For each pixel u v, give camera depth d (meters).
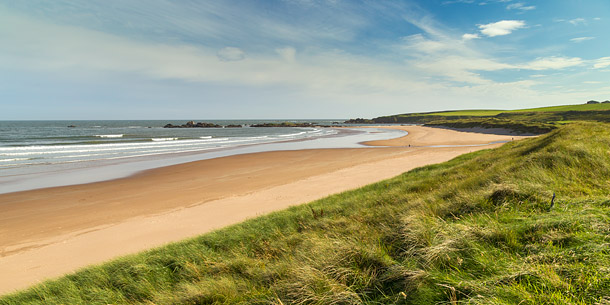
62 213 14.28
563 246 3.47
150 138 66.25
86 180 21.55
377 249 4.56
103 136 72.44
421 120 193.25
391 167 23.70
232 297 4.30
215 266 5.93
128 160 31.09
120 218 13.49
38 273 8.80
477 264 3.50
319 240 5.81
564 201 5.17
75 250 10.27
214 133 92.38
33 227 12.50
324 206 10.91
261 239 7.77
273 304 3.66
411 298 3.15
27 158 31.98
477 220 5.08
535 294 2.70
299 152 36.41
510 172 8.29
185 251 7.51
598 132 12.93
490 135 63.59
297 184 19.34
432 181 11.48
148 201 16.20
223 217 13.17
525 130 62.38
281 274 4.68
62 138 63.78
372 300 3.38
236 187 19.12
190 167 26.67
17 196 17.30
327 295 3.53
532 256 3.33
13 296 6.74
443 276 3.35
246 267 5.50
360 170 23.20
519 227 4.26
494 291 2.86
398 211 7.13
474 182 8.41
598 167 7.09
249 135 81.00
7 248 10.55
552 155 8.55
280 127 150.38
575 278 2.81
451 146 40.44
